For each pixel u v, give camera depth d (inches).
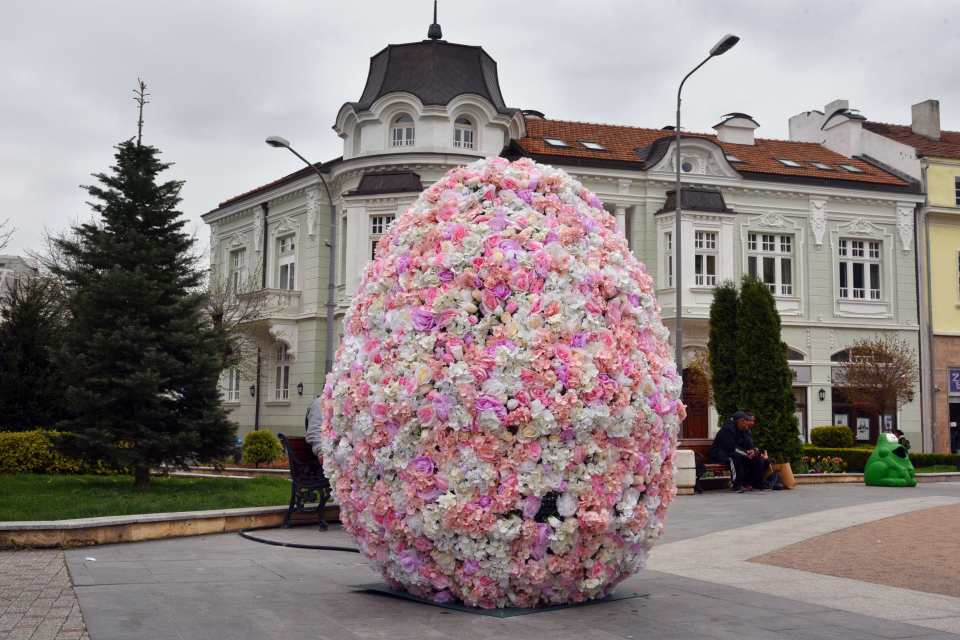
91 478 595.2
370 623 201.5
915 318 1246.9
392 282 226.8
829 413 1189.1
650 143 1244.5
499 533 204.5
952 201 1278.3
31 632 192.7
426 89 1074.1
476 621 203.3
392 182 1041.5
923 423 1243.8
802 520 427.8
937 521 418.0
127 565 288.8
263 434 880.9
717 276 1123.3
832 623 205.0
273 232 1278.3
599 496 209.5
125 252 557.0
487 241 216.1
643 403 217.5
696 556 316.8
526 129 1186.6
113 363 541.3
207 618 206.5
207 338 572.7
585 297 216.7
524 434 202.5
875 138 1346.0
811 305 1197.7
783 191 1186.0
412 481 209.5
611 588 232.1
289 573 276.1
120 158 589.3
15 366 716.0
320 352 1145.4
